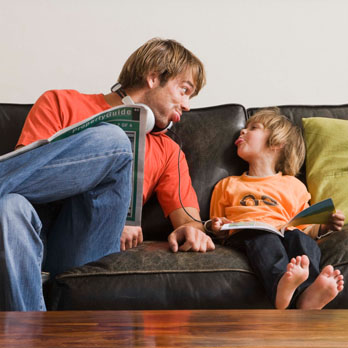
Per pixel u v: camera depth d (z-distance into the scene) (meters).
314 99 2.70
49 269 1.50
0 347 0.57
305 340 0.60
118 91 1.89
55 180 1.35
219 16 2.69
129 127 1.49
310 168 2.02
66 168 1.35
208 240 1.55
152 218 1.90
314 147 2.04
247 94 2.68
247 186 1.90
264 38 2.70
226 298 1.41
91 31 2.63
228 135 2.05
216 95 2.67
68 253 1.47
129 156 1.43
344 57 2.70
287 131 1.98
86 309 1.35
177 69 1.86
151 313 0.76
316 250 1.57
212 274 1.43
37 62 2.60
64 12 2.62
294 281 1.35
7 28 2.59
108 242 1.49
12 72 2.59
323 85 2.70
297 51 2.70
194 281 1.41
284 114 2.15
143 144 1.50
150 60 1.85
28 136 1.70
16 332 0.63
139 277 1.40
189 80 1.90
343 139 2.03
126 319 0.71
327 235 1.68
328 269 1.39
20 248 1.23
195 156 2.01
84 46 2.62
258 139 1.97
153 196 1.92
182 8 2.67
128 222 1.57
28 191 1.33
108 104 1.87
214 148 2.02
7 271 1.20
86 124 1.43
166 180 1.88
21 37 2.60
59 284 1.39
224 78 2.67
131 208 1.56
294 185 1.91
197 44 2.67
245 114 2.13
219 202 1.91
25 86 2.59
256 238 1.56
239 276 1.44
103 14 2.64
